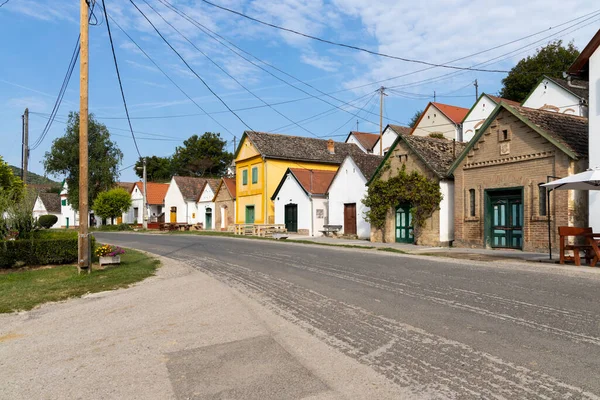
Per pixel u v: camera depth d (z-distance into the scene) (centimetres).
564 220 1583
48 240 1568
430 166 2092
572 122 1830
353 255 1714
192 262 1650
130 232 4634
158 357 578
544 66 4200
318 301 869
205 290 1044
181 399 446
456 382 460
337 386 464
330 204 3005
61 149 5159
